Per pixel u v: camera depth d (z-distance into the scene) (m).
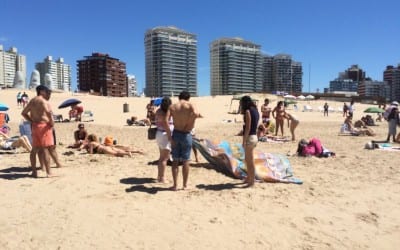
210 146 9.30
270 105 58.53
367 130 19.05
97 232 5.20
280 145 14.52
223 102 53.72
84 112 29.44
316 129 23.27
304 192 7.39
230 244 4.93
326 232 5.44
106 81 124.00
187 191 7.26
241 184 7.89
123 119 28.55
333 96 97.06
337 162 10.66
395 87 161.12
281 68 137.38
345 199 7.02
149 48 112.88
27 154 11.27
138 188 7.42
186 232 5.26
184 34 114.00
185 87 115.44
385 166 10.11
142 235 5.13
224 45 114.38
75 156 10.97
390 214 6.27
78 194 6.95
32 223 5.50
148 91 114.94
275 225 5.62
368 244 5.11
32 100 8.15
